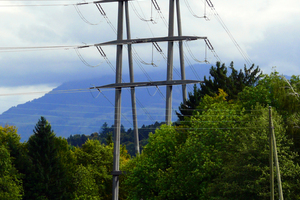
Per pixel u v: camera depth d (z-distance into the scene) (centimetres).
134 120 10369
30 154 10231
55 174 10169
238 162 6700
